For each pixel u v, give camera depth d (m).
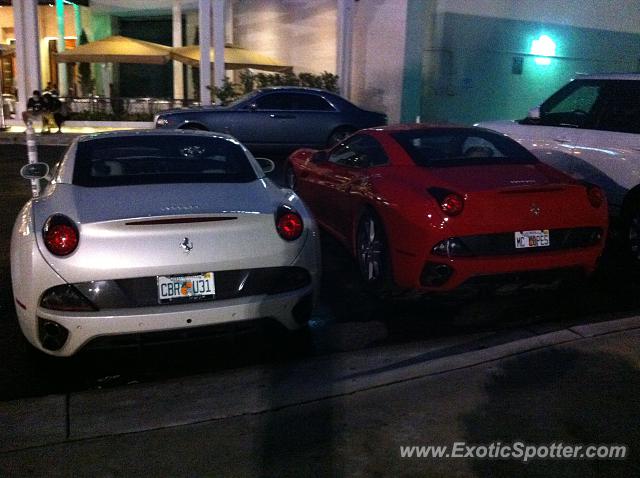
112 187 4.40
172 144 5.12
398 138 6.00
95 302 3.83
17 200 9.68
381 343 4.76
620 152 6.66
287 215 4.27
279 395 3.76
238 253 4.04
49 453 3.22
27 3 19.14
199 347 4.70
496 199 4.83
